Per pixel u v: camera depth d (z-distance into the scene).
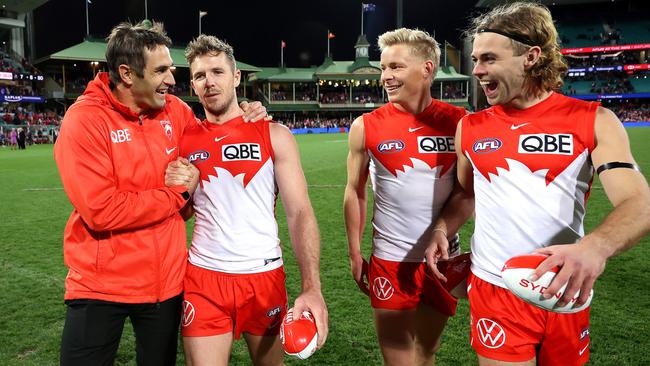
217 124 2.37
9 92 42.12
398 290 2.68
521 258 1.62
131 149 2.19
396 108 2.64
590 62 55.25
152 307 2.25
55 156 2.09
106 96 2.19
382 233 2.71
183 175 2.21
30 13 58.84
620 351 3.40
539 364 1.92
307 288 2.07
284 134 2.38
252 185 2.30
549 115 1.85
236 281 2.27
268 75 59.19
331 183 12.21
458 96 57.84
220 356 2.28
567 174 1.80
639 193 1.54
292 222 2.31
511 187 1.88
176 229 2.33
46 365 3.35
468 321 3.98
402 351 2.74
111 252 2.15
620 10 56.53
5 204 9.69
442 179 2.58
